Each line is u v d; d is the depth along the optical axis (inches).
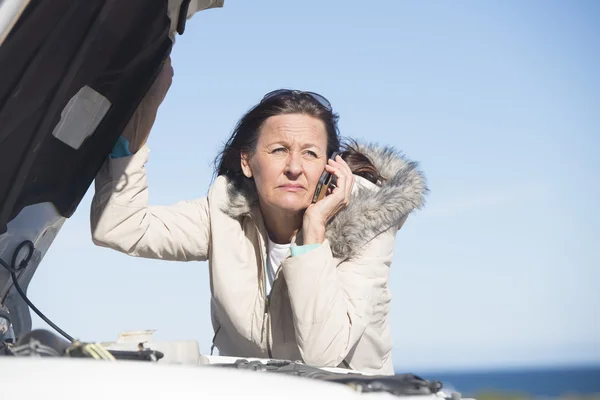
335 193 129.1
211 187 139.9
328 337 120.2
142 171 131.4
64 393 42.4
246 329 131.0
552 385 5103.3
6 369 45.4
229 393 46.3
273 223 134.6
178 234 135.6
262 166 129.6
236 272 132.3
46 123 91.4
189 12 111.8
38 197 103.7
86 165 108.9
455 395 62.6
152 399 43.4
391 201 130.4
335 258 131.2
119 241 130.8
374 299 129.3
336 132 137.1
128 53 101.2
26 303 102.5
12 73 82.2
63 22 83.8
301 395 49.3
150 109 126.3
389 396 56.7
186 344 77.0
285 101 130.3
